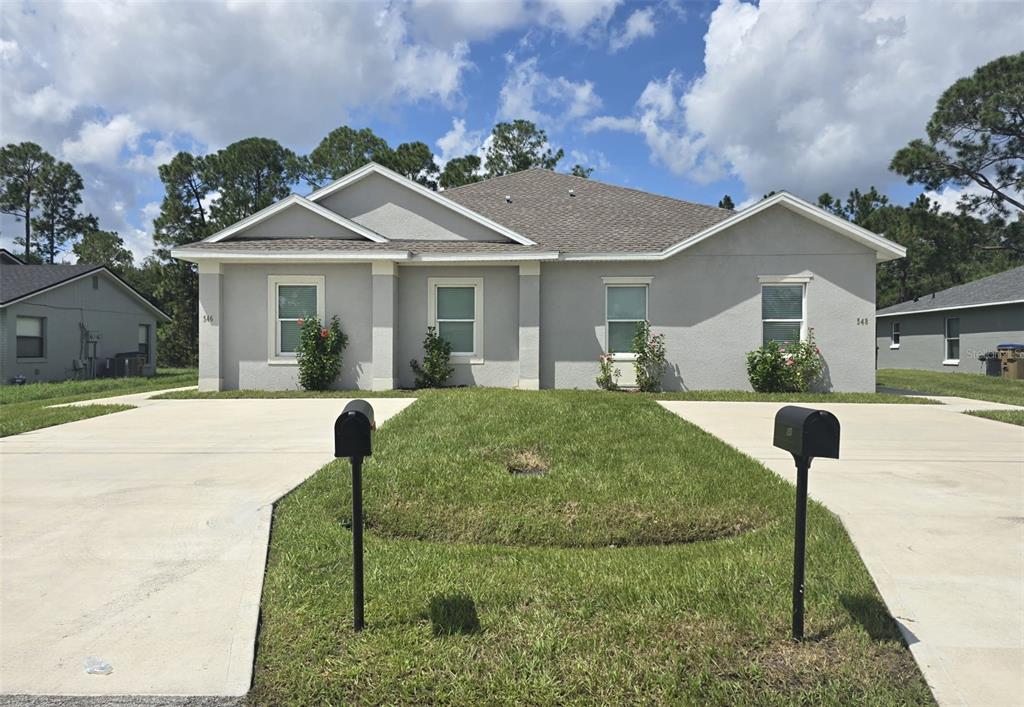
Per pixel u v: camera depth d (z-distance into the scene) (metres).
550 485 5.27
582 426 7.39
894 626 3.12
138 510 4.79
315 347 13.13
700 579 3.59
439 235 14.32
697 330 13.46
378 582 3.57
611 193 17.59
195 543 4.15
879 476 5.86
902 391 14.95
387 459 6.00
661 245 13.77
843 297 13.20
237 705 2.60
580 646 2.95
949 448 7.18
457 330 13.94
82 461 6.40
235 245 13.40
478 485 5.27
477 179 37.53
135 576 3.68
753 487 5.27
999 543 4.14
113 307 24.66
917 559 3.87
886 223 32.97
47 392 15.79
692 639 2.99
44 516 4.67
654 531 4.55
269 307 13.55
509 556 4.07
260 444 7.30
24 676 2.76
